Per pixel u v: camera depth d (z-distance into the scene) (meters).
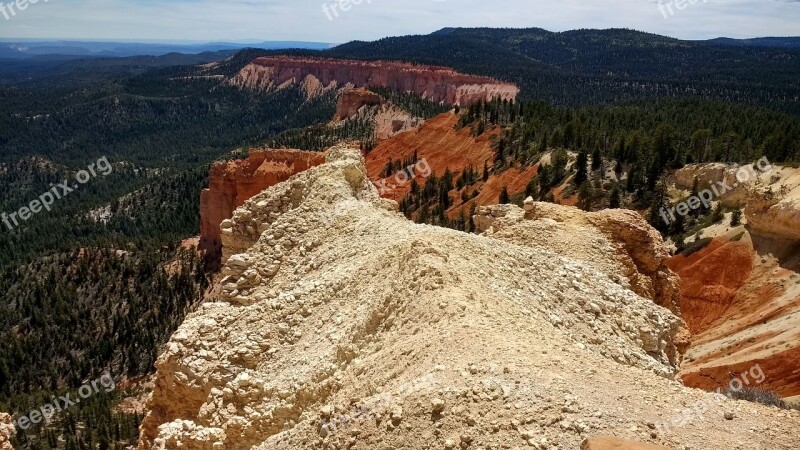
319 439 19.39
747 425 18.61
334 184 40.75
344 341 24.89
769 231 81.88
